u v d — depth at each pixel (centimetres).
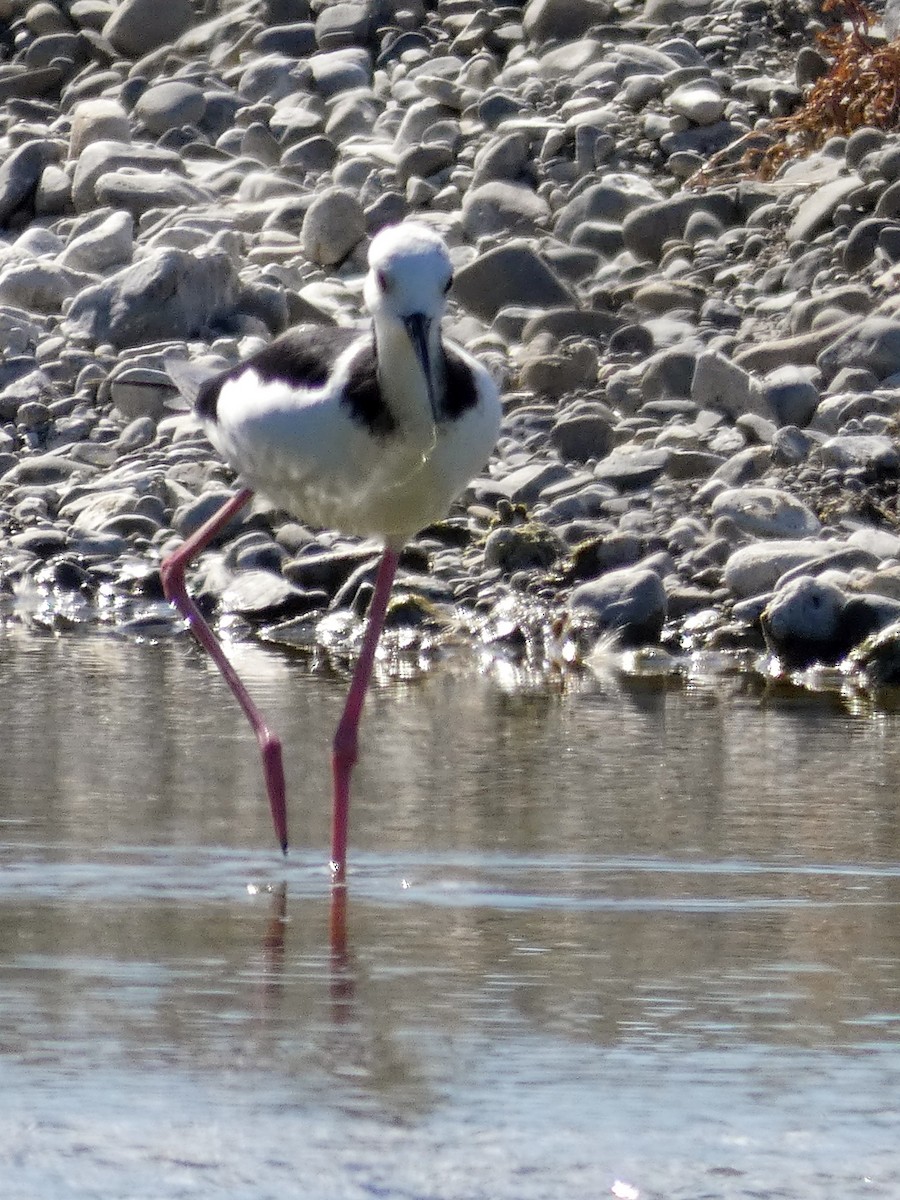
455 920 641
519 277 1711
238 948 598
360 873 710
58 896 659
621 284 1748
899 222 1711
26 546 1432
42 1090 460
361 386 759
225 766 898
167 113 2109
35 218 1978
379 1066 484
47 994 541
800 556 1302
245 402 801
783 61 2092
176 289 1675
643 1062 493
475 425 775
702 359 1534
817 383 1548
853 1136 445
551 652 1254
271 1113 449
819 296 1623
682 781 876
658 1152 433
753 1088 475
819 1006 545
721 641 1262
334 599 1346
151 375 1596
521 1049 501
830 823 795
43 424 1598
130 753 917
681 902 670
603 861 731
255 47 2239
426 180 1964
